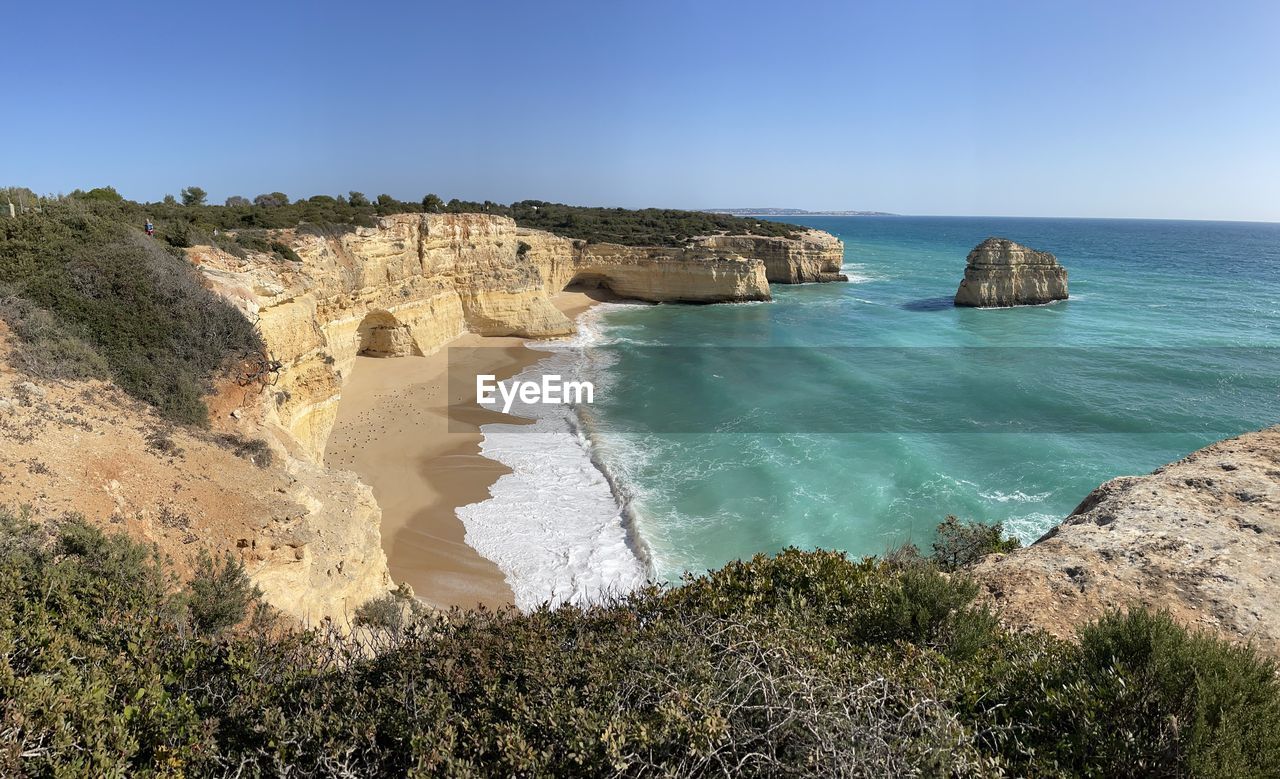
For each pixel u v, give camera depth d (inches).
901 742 177.8
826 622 278.1
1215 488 393.4
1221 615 290.2
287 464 614.5
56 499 392.2
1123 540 355.3
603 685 204.8
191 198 1649.9
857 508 930.7
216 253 882.1
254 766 192.4
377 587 610.5
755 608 282.2
